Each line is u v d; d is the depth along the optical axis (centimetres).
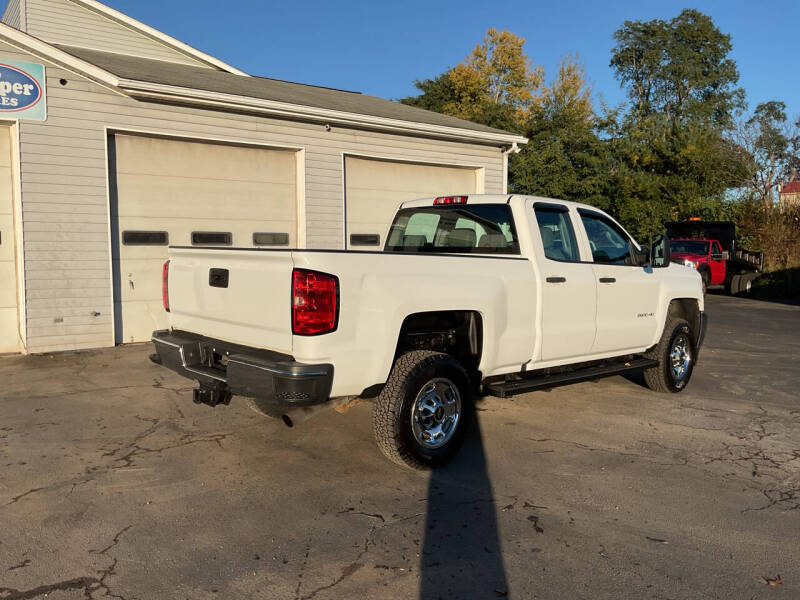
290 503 395
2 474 434
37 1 1171
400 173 1195
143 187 922
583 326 565
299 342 392
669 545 345
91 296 873
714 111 4788
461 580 308
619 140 3200
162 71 1078
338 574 313
